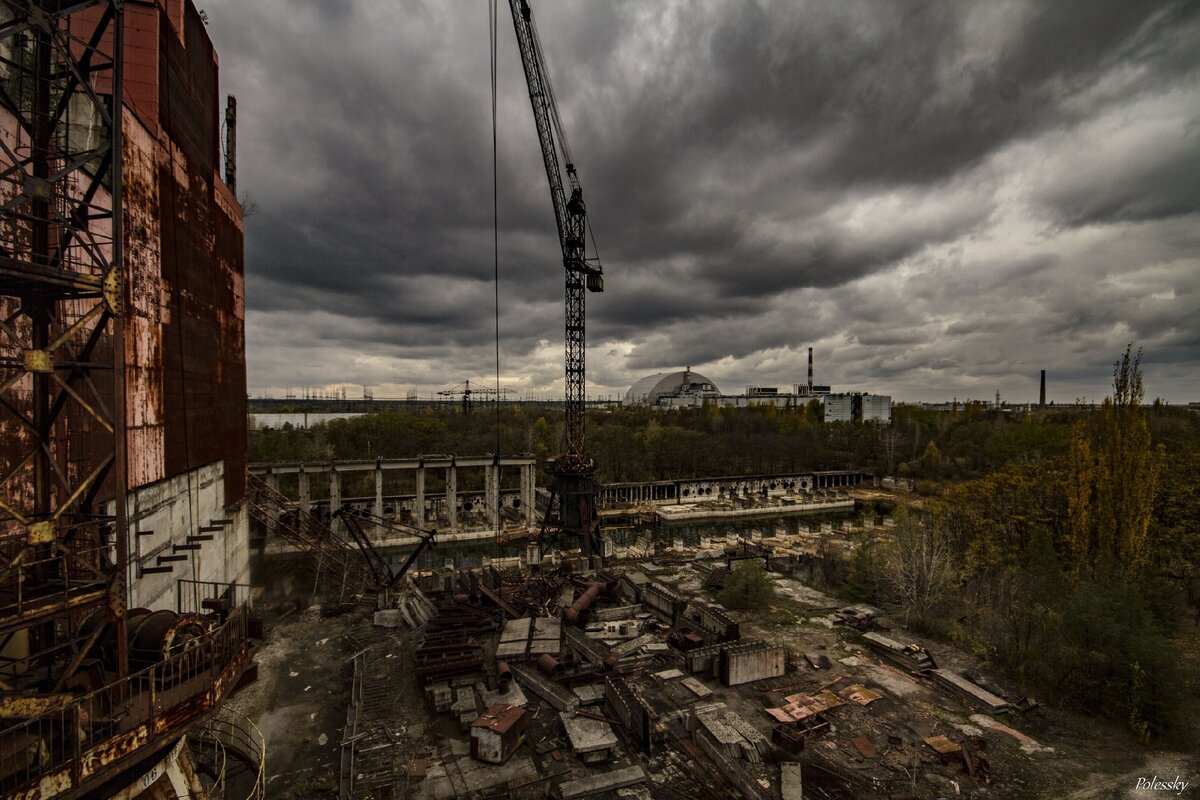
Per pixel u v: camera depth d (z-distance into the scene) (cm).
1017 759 1919
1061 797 1738
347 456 8375
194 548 2262
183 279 2416
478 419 12262
